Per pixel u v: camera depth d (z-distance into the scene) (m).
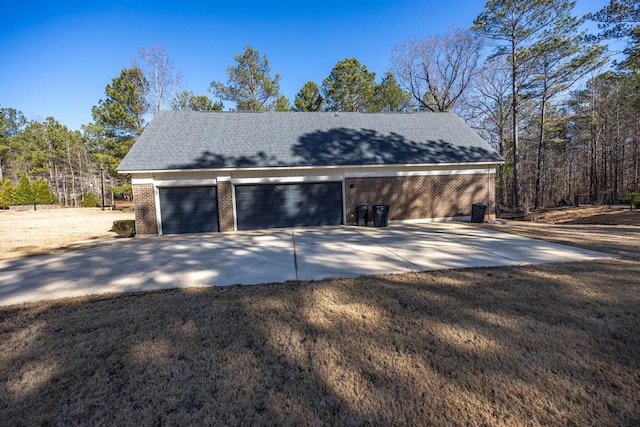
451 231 11.34
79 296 5.06
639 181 23.38
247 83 28.03
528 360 2.91
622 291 4.59
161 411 2.35
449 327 3.61
